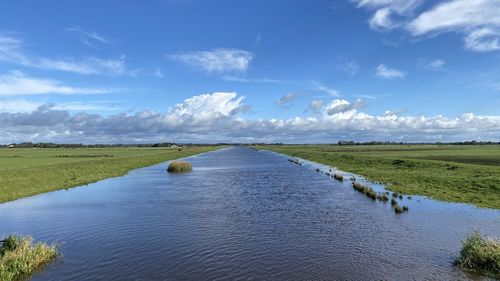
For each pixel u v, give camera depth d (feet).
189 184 157.17
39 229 78.95
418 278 49.14
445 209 93.91
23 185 140.05
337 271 52.21
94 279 50.37
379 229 74.95
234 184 155.53
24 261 53.57
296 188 139.33
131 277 50.90
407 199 109.70
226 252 61.52
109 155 397.39
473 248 53.98
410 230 73.87
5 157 343.46
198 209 99.30
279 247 63.77
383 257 57.77
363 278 49.52
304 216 88.53
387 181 153.89
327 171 216.33
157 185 154.30
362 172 198.59
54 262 57.52
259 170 229.45
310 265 54.75
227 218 87.51
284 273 51.78
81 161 273.54
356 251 60.90
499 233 70.18
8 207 104.42
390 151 439.63
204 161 347.36
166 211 96.94
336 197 116.47
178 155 453.58
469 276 49.39
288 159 371.97
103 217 90.07
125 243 67.56
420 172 173.58
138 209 100.07
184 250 62.90
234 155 505.66
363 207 98.99
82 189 142.51
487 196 108.58
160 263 56.54
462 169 162.71
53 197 122.42
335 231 73.92
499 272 49.98
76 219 88.12
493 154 315.78
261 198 116.67
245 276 50.88
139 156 368.48
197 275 51.44
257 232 74.02
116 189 142.00
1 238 71.26
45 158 324.60
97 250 63.57
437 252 59.77
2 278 48.39
